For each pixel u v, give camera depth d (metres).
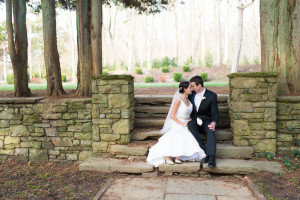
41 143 4.93
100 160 4.45
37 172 4.43
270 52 5.11
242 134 4.40
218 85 10.61
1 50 33.81
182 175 4.07
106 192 3.47
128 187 3.64
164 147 4.05
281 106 4.45
